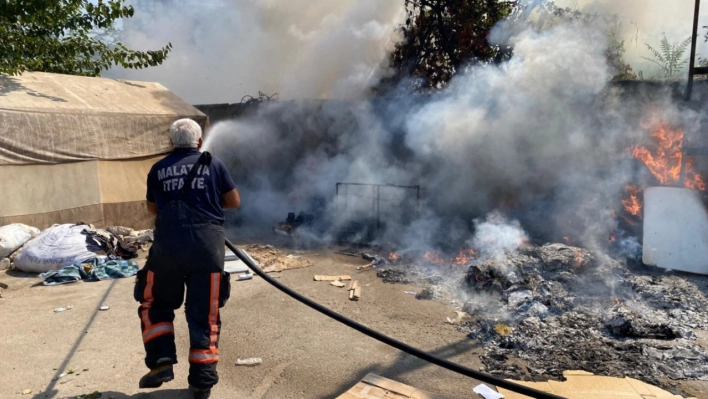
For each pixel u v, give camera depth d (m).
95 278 5.95
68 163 7.71
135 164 8.57
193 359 2.95
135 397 3.16
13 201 7.16
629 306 4.63
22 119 7.14
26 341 4.07
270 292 5.34
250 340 4.08
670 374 3.40
